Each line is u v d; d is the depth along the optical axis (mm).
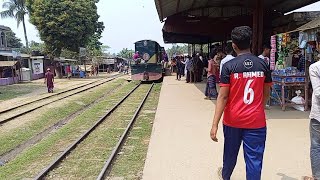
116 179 6270
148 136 9680
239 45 3963
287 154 6016
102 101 19594
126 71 62688
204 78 26016
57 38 45438
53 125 13383
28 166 7680
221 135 7590
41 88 30359
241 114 3943
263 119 3992
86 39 48406
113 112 14734
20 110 16750
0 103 20109
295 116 9227
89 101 20453
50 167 7023
